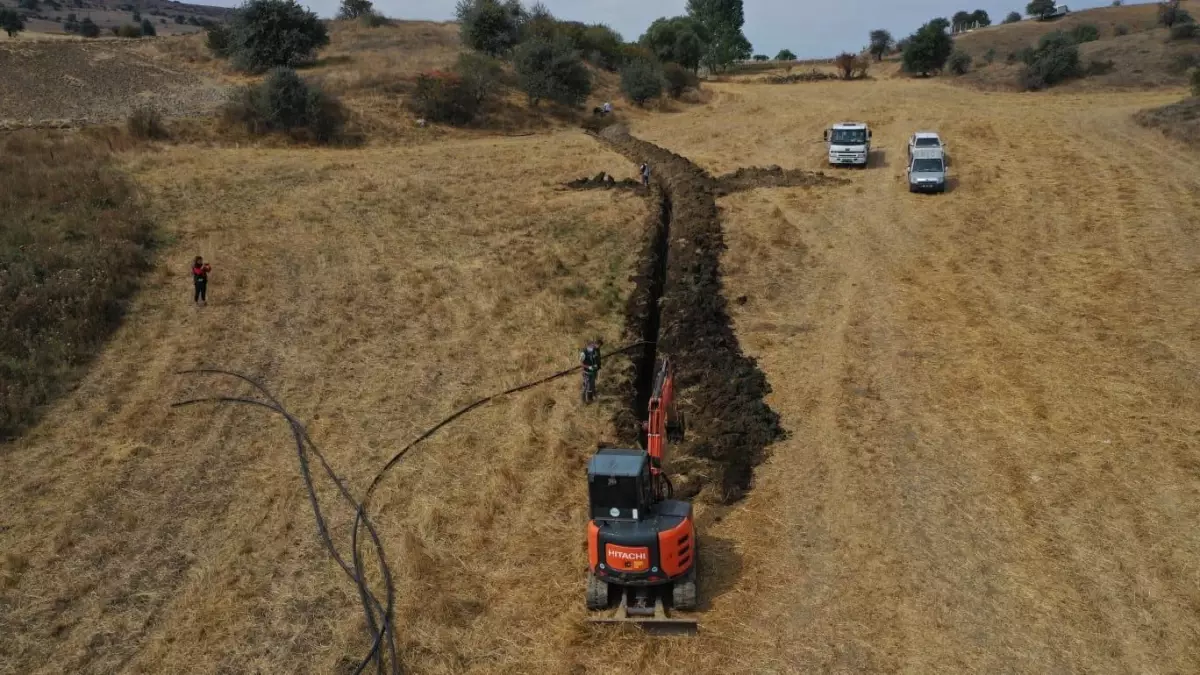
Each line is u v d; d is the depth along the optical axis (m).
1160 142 38.22
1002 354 19.55
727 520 14.05
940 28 79.25
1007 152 38.53
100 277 23.58
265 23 53.00
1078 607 11.57
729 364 19.72
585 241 28.45
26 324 20.72
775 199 33.31
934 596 11.94
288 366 20.39
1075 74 63.38
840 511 14.10
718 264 26.27
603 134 49.56
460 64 53.16
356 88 50.38
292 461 16.34
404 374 20.00
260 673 11.01
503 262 26.84
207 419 17.89
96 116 41.53
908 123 47.34
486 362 20.52
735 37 104.38
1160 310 21.16
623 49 71.50
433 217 31.34
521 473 15.57
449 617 11.89
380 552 13.41
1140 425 16.08
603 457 11.73
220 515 14.64
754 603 11.97
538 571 12.88
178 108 44.19
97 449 16.70
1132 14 110.31
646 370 20.86
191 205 31.22
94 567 13.29
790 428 16.92
